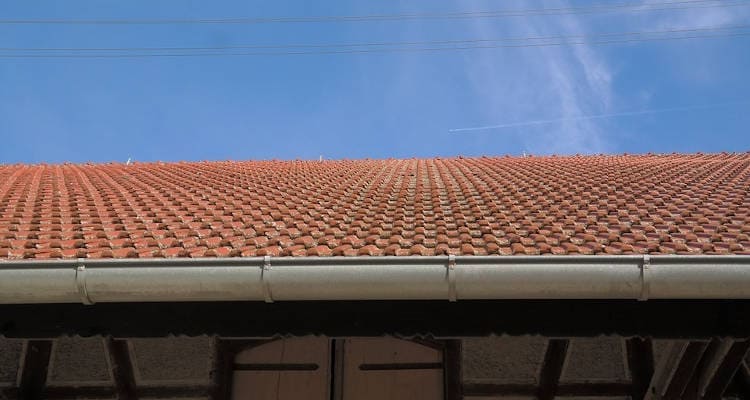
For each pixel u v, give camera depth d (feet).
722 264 12.22
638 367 16.39
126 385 16.67
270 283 12.63
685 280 12.21
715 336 12.81
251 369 17.20
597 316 13.07
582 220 17.65
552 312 13.14
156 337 13.37
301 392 16.96
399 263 12.65
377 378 17.01
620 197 21.34
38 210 20.16
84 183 26.86
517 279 12.43
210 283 12.71
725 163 30.35
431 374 16.98
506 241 14.93
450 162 34.53
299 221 18.10
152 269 12.76
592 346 16.58
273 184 26.25
